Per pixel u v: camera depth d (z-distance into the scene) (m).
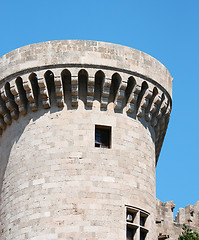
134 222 57.69
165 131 68.12
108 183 57.47
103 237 55.09
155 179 62.72
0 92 63.09
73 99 59.94
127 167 58.97
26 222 56.66
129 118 61.25
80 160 57.94
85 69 60.16
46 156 58.59
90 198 56.50
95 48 60.88
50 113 60.38
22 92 61.84
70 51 60.50
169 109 65.94
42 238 55.22
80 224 55.38
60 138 58.97
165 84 64.25
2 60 63.44
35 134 60.09
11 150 61.91
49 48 60.94
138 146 60.81
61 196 56.53
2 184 61.91
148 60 62.88
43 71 60.41
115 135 59.75
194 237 73.06
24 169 59.28
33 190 57.69
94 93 60.72
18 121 62.47
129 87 62.00
